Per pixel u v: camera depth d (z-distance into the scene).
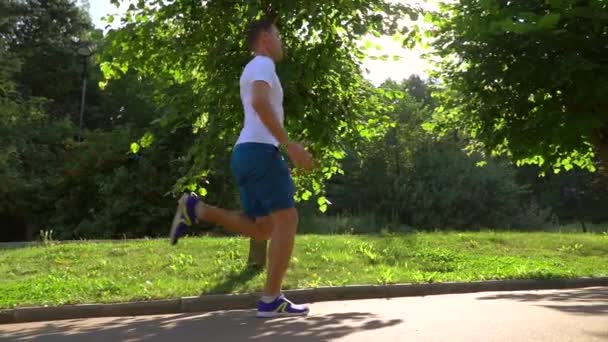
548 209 40.81
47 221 26.33
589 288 10.85
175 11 9.72
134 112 33.09
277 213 4.80
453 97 15.72
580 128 12.27
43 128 30.80
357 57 10.68
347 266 10.80
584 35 11.53
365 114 10.74
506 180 37.06
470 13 13.13
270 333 5.39
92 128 38.09
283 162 4.81
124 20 10.11
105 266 10.35
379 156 36.03
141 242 12.84
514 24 11.01
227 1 9.70
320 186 11.22
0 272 10.12
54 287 8.67
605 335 5.35
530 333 5.43
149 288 8.59
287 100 9.33
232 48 9.57
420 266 11.61
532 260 12.97
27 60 37.75
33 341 5.70
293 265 10.53
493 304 7.77
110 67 10.59
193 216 4.82
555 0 11.19
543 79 11.93
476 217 35.72
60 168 26.23
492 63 12.74
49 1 39.25
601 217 50.44
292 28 9.57
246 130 4.80
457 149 36.38
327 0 9.16
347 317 6.32
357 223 29.41
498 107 13.60
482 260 12.51
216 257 11.12
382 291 9.18
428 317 6.39
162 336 5.62
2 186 25.48
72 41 39.41
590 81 11.66
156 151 23.97
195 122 11.02
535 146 14.02
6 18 36.72
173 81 10.94
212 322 6.33
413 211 34.81
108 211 23.86
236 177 4.85
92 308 7.67
